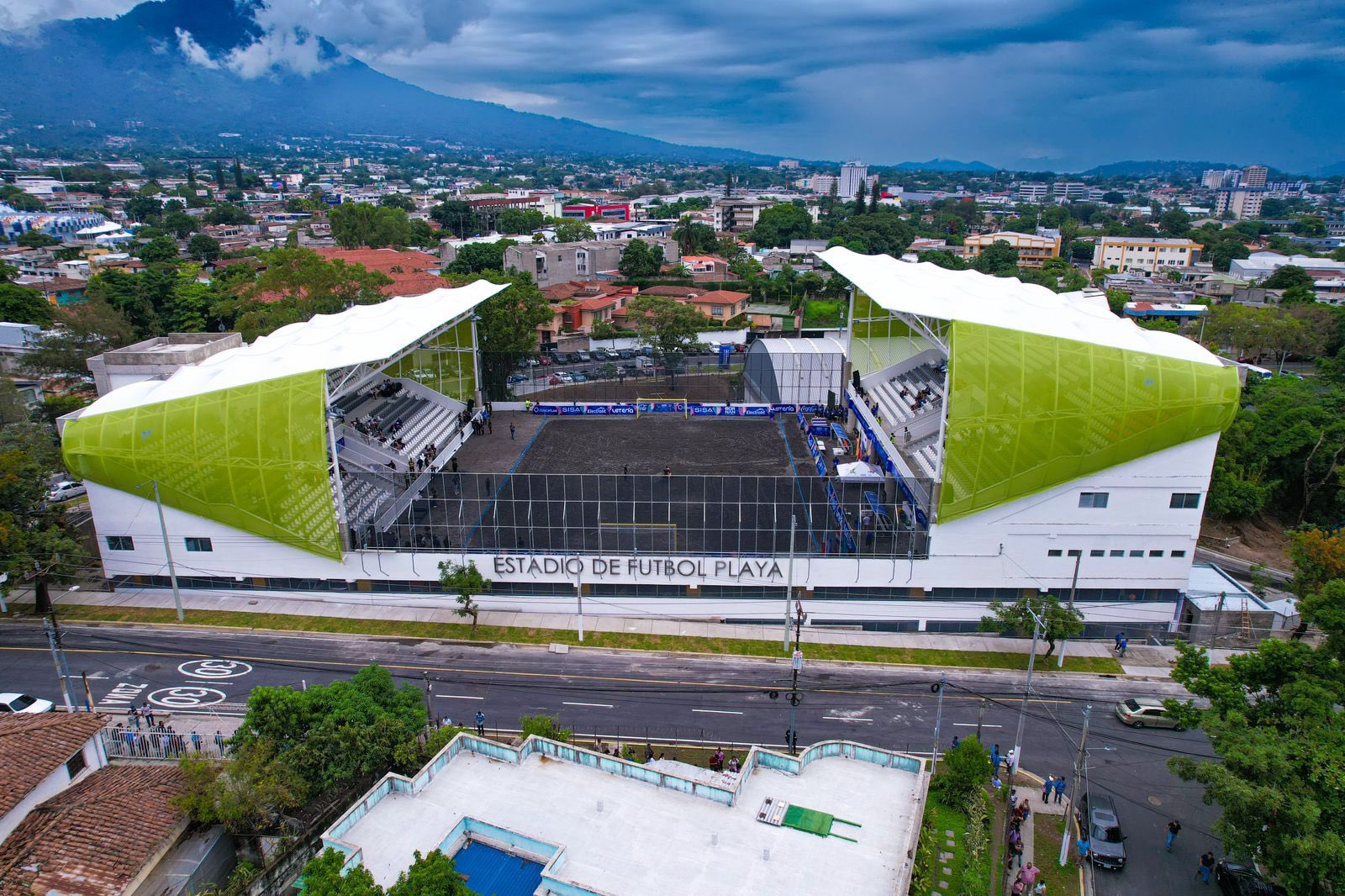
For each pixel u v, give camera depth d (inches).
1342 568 2140.7
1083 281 7460.6
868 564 2476.6
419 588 2576.3
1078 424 2330.2
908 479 2699.3
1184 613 2566.4
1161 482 2415.1
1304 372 5393.7
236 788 1464.1
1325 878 1365.7
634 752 1927.9
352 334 2839.6
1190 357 2395.4
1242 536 3442.4
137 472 2469.2
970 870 1523.1
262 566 2586.1
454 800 1475.1
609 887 1266.0
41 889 1296.8
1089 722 2122.3
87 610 2513.5
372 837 1380.4
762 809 1451.8
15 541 2379.4
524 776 1545.3
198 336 3361.2
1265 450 3595.0
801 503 2768.2
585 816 1434.5
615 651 2379.4
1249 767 1425.9
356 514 2603.3
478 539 2586.1
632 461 3307.1
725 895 1259.2
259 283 4579.2
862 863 1337.4
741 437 3673.7
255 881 1430.9
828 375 4151.1
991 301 2773.1
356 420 3137.3
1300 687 1528.1
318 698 1675.7
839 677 2283.5
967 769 1720.0
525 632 2459.4
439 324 2910.9
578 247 7273.6
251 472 2445.9
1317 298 7135.8
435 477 3009.4
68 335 4101.9
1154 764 1972.2
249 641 2381.9
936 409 3056.1
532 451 3437.5
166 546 2482.8
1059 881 1614.2
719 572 2488.9
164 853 1443.2
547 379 4739.2
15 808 1434.5
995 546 2476.6
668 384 4702.3
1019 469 2378.2
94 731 1622.8
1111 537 2468.0
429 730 1870.1
